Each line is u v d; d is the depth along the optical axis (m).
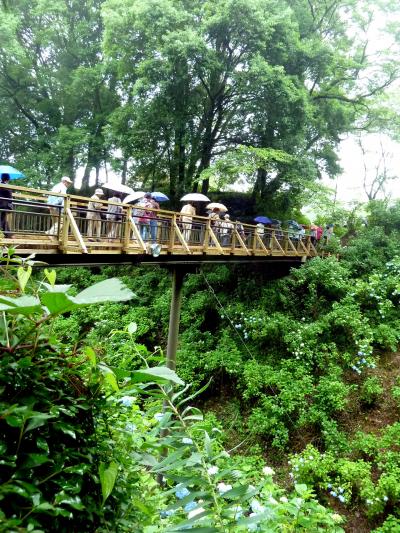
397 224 15.10
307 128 15.22
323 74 15.01
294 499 1.83
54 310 0.83
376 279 11.37
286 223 14.90
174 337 8.40
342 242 15.64
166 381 1.19
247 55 13.09
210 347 10.77
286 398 8.48
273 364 9.80
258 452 7.94
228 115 14.80
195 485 1.24
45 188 17.64
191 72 12.29
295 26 13.31
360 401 8.68
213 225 9.15
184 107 13.34
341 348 9.91
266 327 10.23
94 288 0.85
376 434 7.86
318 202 13.38
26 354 0.94
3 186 4.11
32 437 0.85
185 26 12.14
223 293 12.55
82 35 18.88
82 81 17.44
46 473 0.83
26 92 19.75
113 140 14.60
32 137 20.25
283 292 11.76
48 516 0.80
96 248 5.67
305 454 7.20
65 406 0.95
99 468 0.88
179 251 7.46
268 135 13.88
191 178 15.80
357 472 6.74
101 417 1.10
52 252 4.86
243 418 8.90
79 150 17.84
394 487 6.24
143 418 1.65
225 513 1.04
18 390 0.88
